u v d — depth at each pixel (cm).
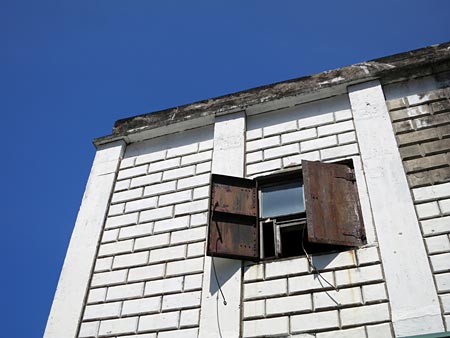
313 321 727
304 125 997
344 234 800
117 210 1005
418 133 890
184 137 1092
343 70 1043
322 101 1026
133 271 891
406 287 710
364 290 731
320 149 943
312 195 841
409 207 793
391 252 753
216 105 1100
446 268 714
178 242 902
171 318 803
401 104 949
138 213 983
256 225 873
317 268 778
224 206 884
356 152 908
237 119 1055
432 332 659
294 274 785
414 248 746
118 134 1137
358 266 759
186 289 830
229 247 830
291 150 965
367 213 816
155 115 1146
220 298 793
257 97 1075
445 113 904
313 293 754
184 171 1021
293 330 727
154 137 1124
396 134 904
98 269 916
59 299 882
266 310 760
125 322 825
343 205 839
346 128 954
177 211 953
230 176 923
